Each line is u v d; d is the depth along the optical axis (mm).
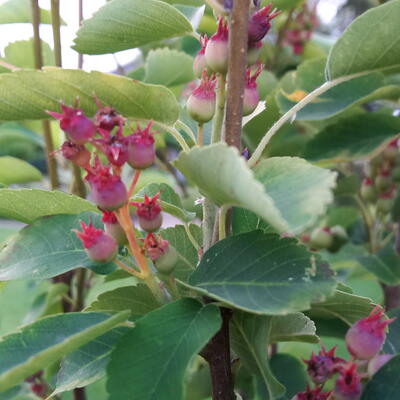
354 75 145
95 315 115
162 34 141
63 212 147
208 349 125
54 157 248
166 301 125
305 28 349
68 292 263
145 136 110
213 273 115
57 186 251
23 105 128
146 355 104
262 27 120
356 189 269
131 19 138
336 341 308
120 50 151
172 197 162
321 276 108
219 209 126
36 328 111
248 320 120
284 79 239
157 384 101
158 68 252
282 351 268
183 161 101
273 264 112
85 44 147
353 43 138
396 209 268
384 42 137
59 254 139
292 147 280
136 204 119
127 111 127
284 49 354
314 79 228
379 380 119
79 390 247
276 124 130
